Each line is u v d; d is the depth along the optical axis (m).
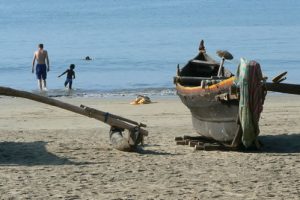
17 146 18.34
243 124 16.88
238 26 96.56
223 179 13.92
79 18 127.25
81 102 32.91
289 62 53.47
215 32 86.69
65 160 16.19
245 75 16.67
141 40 77.06
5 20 126.50
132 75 46.97
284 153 17.41
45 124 24.89
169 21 111.81
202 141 19.14
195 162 15.97
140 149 18.00
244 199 12.16
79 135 21.02
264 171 14.81
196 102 18.86
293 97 33.97
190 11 143.75
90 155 16.95
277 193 12.62
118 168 15.14
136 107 29.95
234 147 17.77
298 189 12.97
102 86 41.19
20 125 24.59
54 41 79.00
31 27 105.50
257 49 63.62
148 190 12.86
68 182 13.56
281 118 25.39
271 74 46.88
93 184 13.38
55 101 17.59
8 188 12.95
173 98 34.34
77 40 79.56
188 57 58.91
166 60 56.56
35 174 14.39
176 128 22.95
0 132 21.89
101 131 22.14
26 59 58.50
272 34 81.69
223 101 17.44
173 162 15.96
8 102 32.03
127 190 12.85
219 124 18.16
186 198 12.21
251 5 169.38
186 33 85.94
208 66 21.91
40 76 39.50
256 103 16.81
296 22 101.94
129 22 111.31
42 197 12.23
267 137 20.23
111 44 72.75
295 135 20.58
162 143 19.19
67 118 26.47
